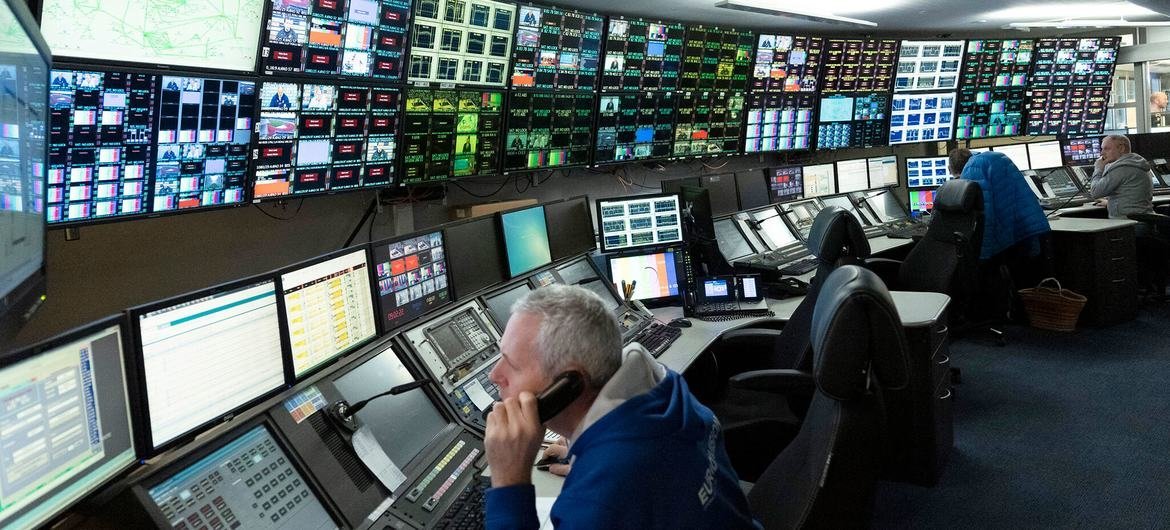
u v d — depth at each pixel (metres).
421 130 4.22
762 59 6.47
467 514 1.72
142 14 2.84
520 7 4.52
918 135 7.70
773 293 4.13
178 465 1.48
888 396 3.15
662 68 5.70
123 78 2.87
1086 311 5.45
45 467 1.23
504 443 1.15
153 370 1.48
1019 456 3.43
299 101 3.53
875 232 6.10
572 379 1.19
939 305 3.27
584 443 1.15
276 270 1.85
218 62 3.17
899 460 3.19
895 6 6.32
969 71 7.63
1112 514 2.89
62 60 2.69
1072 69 7.94
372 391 2.09
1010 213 4.89
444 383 2.36
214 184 3.33
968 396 4.23
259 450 1.66
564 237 3.76
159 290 3.52
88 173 2.89
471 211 4.82
